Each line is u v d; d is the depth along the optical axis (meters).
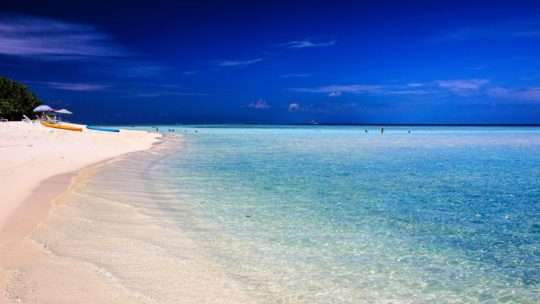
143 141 37.31
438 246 7.98
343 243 8.04
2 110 57.38
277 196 12.44
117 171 16.59
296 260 7.07
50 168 15.61
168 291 5.59
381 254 7.46
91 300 5.11
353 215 10.24
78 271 5.98
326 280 6.26
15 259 6.24
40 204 9.63
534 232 8.97
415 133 75.50
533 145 37.72
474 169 19.34
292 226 9.16
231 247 7.64
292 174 17.22
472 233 8.87
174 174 16.78
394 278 6.41
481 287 6.17
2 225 7.78
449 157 25.34
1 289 5.20
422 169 19.22
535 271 6.82
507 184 15.08
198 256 7.07
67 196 10.82
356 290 5.95
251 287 5.92
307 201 11.77
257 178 15.99
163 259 6.79
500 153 28.61
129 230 8.31
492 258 7.38
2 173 13.60
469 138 53.12
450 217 10.18
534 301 5.75
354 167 19.81
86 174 15.05
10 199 9.83
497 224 9.59
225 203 11.35
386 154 27.39
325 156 25.61
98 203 10.45
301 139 49.06
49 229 7.85
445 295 5.87
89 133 39.44
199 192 12.88
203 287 5.82
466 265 7.04
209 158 23.88
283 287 5.96
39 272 5.83
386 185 14.65
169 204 11.05
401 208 11.05
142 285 5.71
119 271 6.13
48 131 35.84
